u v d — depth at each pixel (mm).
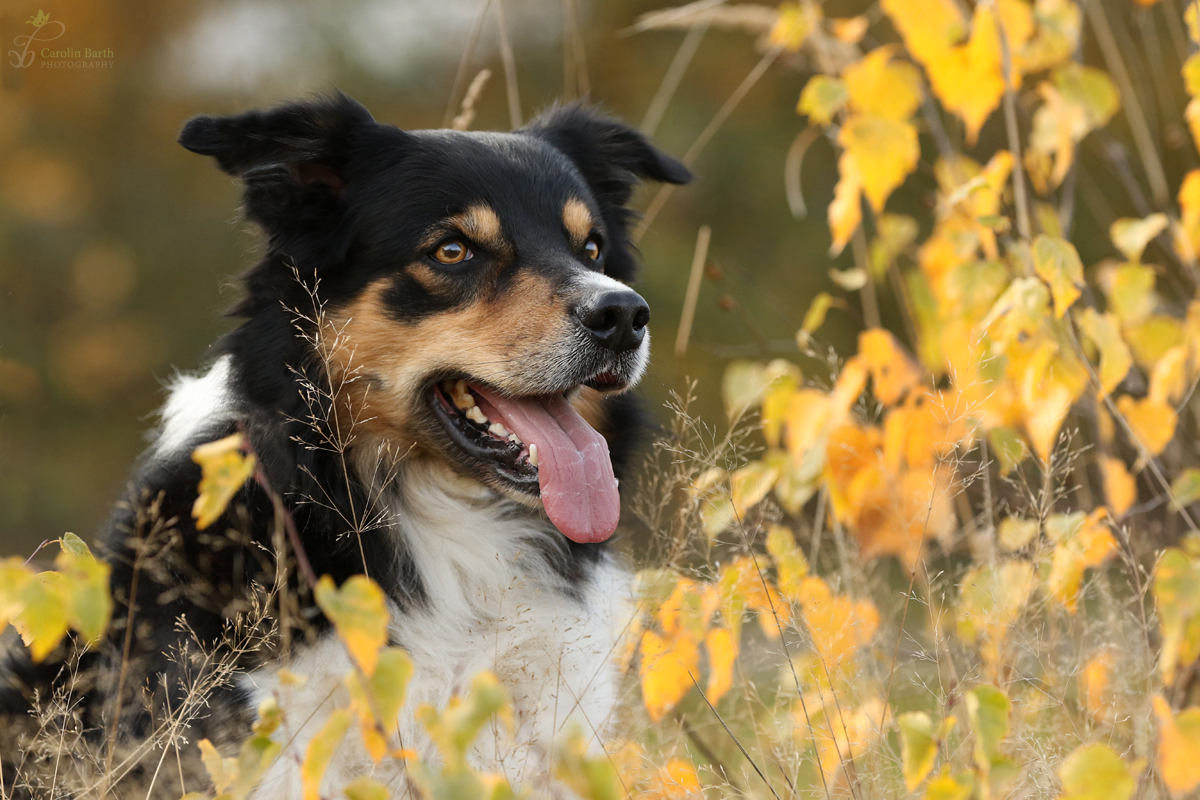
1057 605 7121
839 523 8484
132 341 24281
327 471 7301
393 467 7434
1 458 22969
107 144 25875
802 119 24891
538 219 7746
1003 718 4836
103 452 23750
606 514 7090
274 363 7277
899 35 22859
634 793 6500
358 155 7715
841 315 23344
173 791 6445
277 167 7480
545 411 7469
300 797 6395
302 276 7414
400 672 4340
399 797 6406
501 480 7312
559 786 6355
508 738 6504
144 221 25172
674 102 24562
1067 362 7531
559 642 7352
